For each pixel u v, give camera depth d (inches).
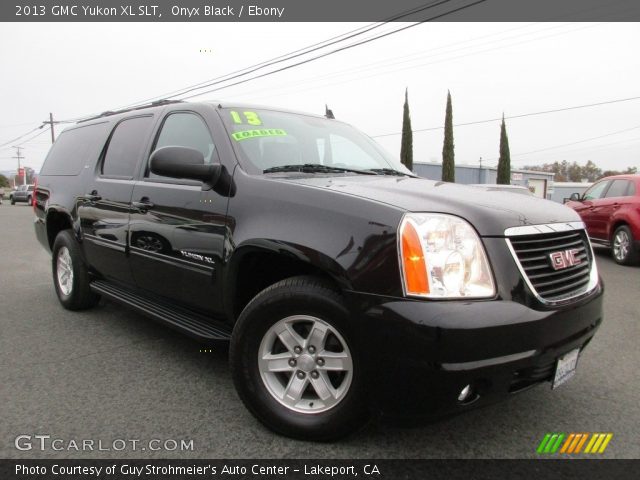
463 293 75.3
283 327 89.9
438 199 86.7
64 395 107.4
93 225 151.8
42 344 140.7
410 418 76.5
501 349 73.5
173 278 117.6
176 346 139.9
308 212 89.0
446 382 72.1
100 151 160.6
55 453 85.0
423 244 76.2
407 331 73.5
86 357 130.5
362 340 78.4
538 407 105.3
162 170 102.7
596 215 342.6
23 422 95.5
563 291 86.2
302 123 134.9
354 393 81.9
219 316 109.2
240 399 100.1
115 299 144.9
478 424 97.1
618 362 133.5
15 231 531.5
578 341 86.7
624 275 275.7
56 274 182.2
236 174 104.6
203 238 106.7
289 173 110.2
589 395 112.0
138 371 121.2
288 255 88.0
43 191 193.0
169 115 135.4
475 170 1659.7
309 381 88.5
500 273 77.9
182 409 101.4
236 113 121.6
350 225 82.9
